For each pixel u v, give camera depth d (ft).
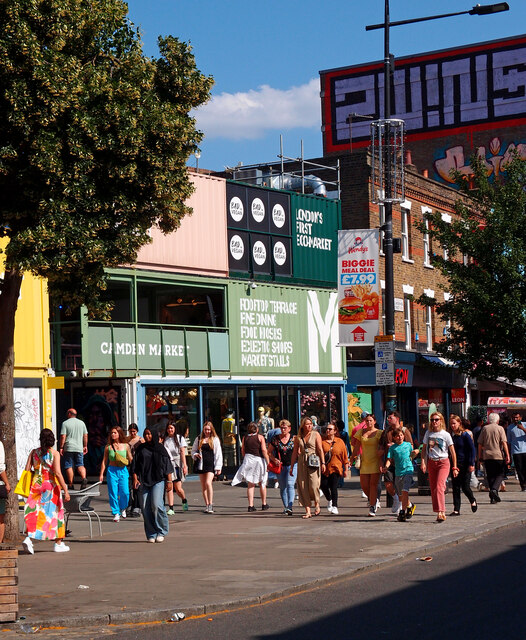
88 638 33.83
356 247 96.22
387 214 87.25
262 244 119.75
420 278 147.74
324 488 72.64
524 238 118.11
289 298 122.72
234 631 34.01
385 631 32.96
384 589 41.34
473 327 116.67
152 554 52.49
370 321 95.86
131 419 99.55
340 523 65.87
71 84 52.37
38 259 52.44
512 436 91.04
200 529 64.59
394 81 215.92
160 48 60.80
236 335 114.21
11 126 52.24
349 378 132.87
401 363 138.31
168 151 57.62
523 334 114.32
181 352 106.22
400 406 142.61
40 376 89.45
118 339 98.53
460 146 210.38
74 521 71.82
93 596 40.01
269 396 119.14
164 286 110.32
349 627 33.86
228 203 115.03
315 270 128.26
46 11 52.65
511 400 123.54
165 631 34.60
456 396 158.40
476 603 37.52
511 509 73.51
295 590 41.45
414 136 214.48
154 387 103.09
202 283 110.11
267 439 107.96
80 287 59.31
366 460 69.36
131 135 54.24
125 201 55.57
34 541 59.57
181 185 60.18
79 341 95.04
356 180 135.44
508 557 49.57
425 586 41.70
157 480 57.77
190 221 109.09
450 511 72.69
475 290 114.93
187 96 60.90
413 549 52.16
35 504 53.78
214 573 45.27
